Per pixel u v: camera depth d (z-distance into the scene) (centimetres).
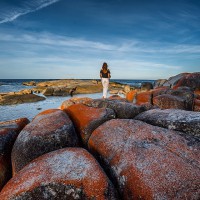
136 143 370
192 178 296
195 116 443
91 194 292
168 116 468
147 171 314
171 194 284
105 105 603
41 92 4078
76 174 310
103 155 382
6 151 475
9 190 307
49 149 437
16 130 529
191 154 338
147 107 604
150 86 1984
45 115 530
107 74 1260
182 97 864
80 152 360
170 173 305
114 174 342
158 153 340
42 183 301
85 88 3875
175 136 381
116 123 438
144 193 296
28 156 433
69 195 294
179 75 1719
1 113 1658
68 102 766
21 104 2189
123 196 317
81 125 518
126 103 602
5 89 5081
